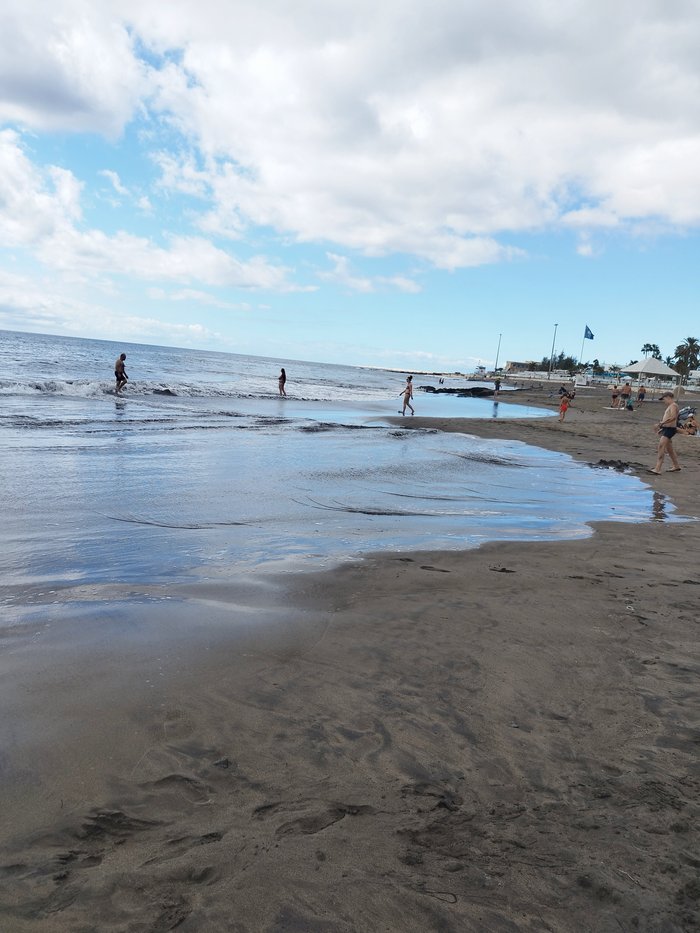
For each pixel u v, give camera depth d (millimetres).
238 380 50719
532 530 7484
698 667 3633
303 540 6336
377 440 16594
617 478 12672
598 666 3598
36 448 11219
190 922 1693
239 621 3982
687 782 2490
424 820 2184
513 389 79000
